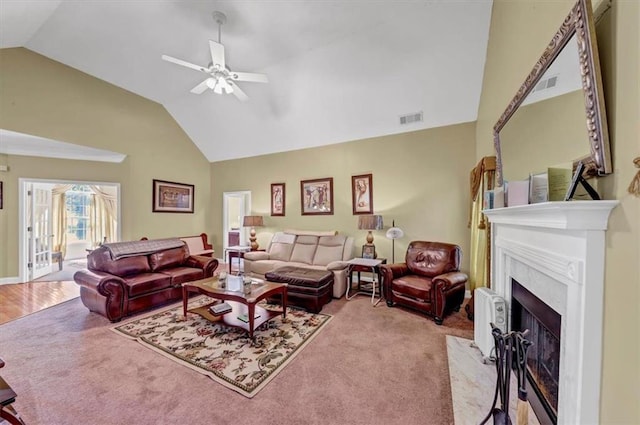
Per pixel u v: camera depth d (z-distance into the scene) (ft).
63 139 13.88
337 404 5.63
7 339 8.43
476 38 10.34
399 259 14.83
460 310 11.12
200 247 19.35
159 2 9.50
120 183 16.78
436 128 13.91
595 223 3.47
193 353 7.59
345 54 12.03
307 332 8.98
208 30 10.87
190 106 18.04
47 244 17.28
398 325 9.58
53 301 12.20
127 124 16.58
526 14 6.63
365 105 14.15
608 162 3.42
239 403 5.64
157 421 5.14
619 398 3.16
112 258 11.08
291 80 14.03
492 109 9.87
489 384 6.24
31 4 9.25
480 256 10.07
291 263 14.78
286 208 18.65
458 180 13.43
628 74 3.15
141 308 10.59
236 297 8.64
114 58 13.17
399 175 14.85
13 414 4.35
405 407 5.54
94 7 9.82
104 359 7.28
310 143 17.46
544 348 5.12
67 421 5.10
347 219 16.43
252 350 7.77
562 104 4.58
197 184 21.12
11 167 14.78
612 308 3.30
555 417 4.51
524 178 6.20
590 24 3.59
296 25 10.54
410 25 10.41
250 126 17.92
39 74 13.03
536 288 5.27
